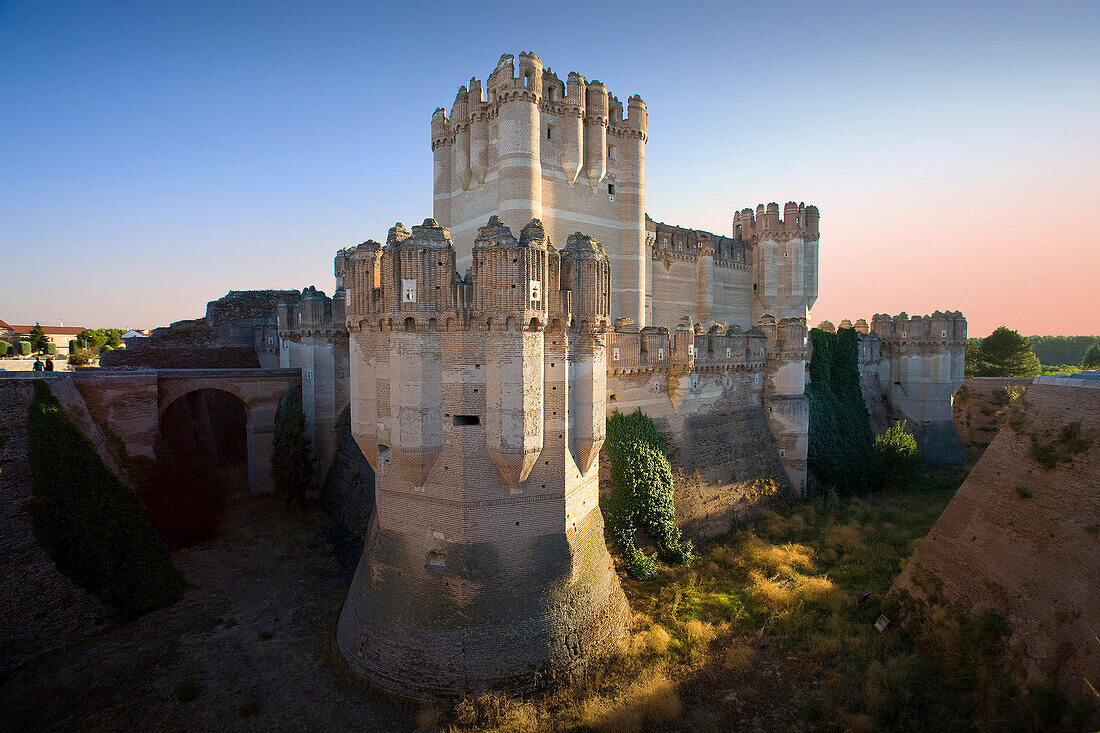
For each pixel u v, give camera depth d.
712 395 39.75
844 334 55.03
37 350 103.25
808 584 30.02
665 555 31.97
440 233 22.44
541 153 34.06
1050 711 17.28
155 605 27.19
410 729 19.95
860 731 19.52
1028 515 22.39
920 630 24.52
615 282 38.53
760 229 59.44
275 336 54.00
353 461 37.41
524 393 21.97
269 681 22.22
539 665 21.47
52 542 25.56
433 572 22.28
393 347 22.41
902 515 41.59
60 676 22.22
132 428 33.44
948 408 60.75
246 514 38.72
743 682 22.69
